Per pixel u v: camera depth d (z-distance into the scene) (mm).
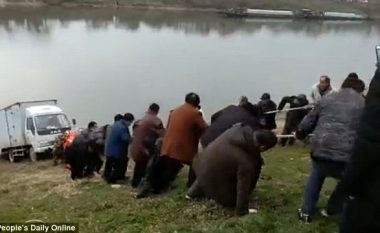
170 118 7922
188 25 93938
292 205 6562
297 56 63969
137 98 39500
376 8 126250
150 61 56812
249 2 121625
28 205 8367
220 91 42719
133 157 8945
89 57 57594
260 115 12641
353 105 5375
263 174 8547
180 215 6680
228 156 6223
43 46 63000
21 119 22578
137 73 49969
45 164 17031
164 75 49406
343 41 81188
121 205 7617
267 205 6660
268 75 50844
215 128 6980
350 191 2756
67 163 11336
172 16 106875
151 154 8711
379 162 2617
